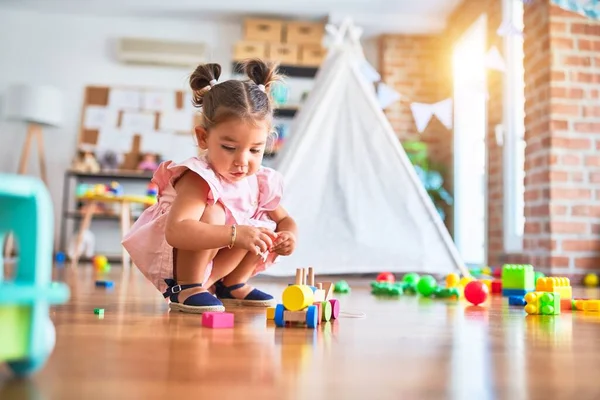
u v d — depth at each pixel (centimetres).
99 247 561
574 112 309
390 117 554
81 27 579
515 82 394
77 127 570
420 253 255
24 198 57
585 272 304
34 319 56
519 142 391
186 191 125
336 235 256
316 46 555
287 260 247
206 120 125
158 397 50
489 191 433
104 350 73
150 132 569
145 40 564
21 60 574
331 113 273
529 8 337
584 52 311
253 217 142
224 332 94
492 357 75
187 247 119
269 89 144
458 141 512
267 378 60
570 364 71
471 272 323
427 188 507
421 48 564
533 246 325
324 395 53
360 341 87
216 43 584
